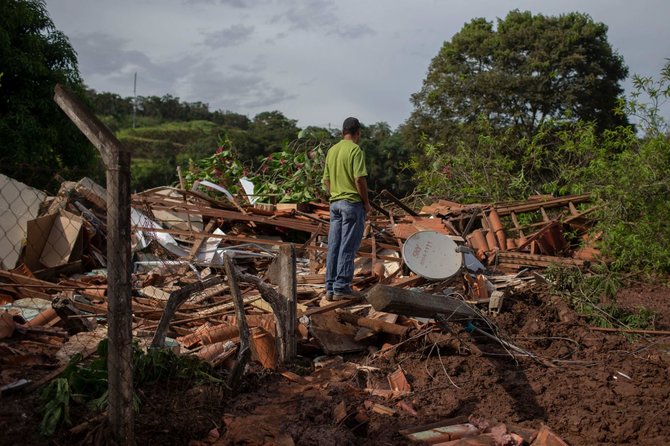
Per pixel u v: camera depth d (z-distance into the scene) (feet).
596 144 41.09
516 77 107.65
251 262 27.32
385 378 17.89
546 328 21.49
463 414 15.85
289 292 17.93
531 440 14.40
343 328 20.47
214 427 13.51
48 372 13.78
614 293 25.53
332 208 21.70
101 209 28.73
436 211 32.04
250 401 14.96
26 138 65.36
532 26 111.55
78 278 23.97
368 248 28.12
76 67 72.69
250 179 37.91
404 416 15.37
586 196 35.50
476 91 110.52
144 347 16.47
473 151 46.96
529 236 31.48
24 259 23.68
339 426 14.30
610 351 20.33
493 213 31.58
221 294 23.61
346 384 16.70
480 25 121.19
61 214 24.94
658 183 33.14
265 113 149.38
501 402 16.52
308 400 15.39
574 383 17.76
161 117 315.99
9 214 24.63
